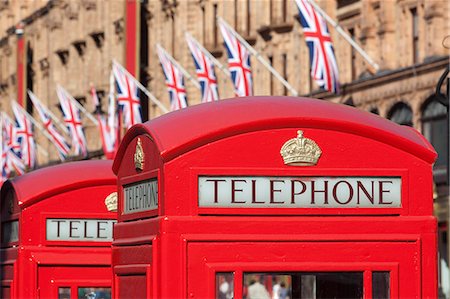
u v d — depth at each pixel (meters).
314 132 10.80
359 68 59.53
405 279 10.78
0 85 131.00
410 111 54.66
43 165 109.19
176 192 10.64
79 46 105.69
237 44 54.88
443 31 53.06
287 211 10.72
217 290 10.63
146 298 10.93
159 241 10.65
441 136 51.72
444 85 51.28
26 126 83.12
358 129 10.80
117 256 11.85
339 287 10.82
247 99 11.34
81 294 16.80
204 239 10.60
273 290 10.72
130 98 65.62
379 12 57.78
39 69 116.19
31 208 16.77
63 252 16.80
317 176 10.77
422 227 10.85
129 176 11.82
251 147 10.73
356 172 10.80
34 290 16.69
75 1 106.88
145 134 11.31
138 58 84.88
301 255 10.69
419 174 10.89
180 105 62.38
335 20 61.69
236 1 72.75
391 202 10.86
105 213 16.91
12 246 17.48
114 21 97.00
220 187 10.69
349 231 10.76
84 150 77.81
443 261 47.81
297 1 51.44
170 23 83.56
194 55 58.84
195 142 10.66
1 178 82.69
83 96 102.69
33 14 118.19
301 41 65.88
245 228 10.66
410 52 55.53
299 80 65.81
